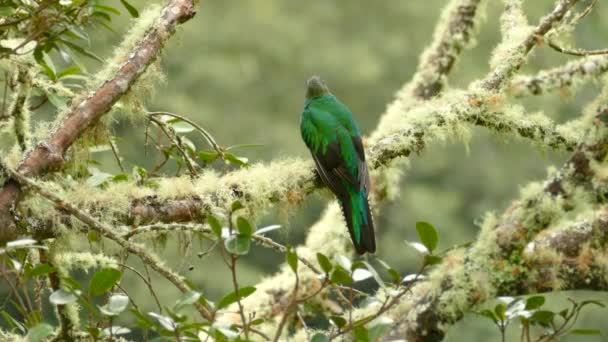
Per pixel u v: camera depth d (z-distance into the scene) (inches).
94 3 279.7
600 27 856.3
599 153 338.6
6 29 287.7
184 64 1290.6
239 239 223.1
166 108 1221.1
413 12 1446.9
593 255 329.7
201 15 1342.3
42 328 218.7
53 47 284.5
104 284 227.0
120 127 871.1
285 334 398.0
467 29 480.4
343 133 353.7
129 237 271.3
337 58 1375.5
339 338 299.6
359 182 342.0
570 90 363.3
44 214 274.1
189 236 300.0
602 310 855.7
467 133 355.9
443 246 1235.9
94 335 238.7
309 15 1416.1
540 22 363.9
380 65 1402.6
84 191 287.4
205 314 237.3
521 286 329.7
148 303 840.9
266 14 1363.2
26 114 327.6
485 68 1241.4
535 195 339.6
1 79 312.0
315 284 410.0
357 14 1435.8
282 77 1350.9
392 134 358.3
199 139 815.1
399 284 244.2
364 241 337.1
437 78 479.5
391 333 331.9
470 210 1275.8
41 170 279.0
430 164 1296.8
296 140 1283.2
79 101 306.7
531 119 357.1
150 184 321.4
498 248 331.9
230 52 1343.5
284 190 320.2
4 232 265.0
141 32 317.1
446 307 328.5
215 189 303.6
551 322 261.0
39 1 274.5
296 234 1005.8
